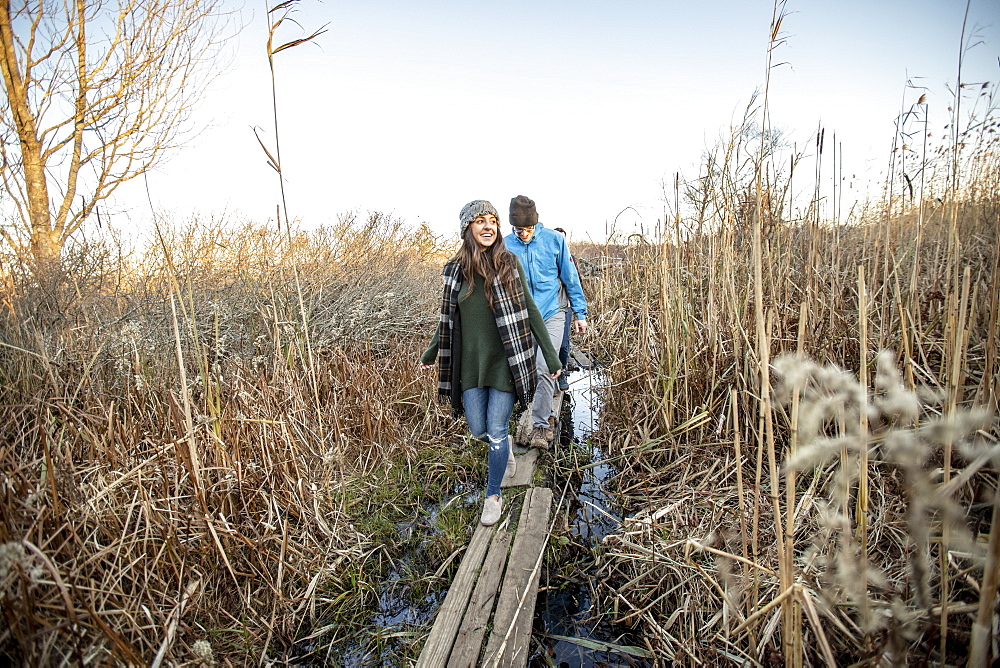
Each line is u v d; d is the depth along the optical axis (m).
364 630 2.12
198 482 2.08
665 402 3.29
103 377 3.07
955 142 2.62
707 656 1.73
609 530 2.77
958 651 1.39
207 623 1.98
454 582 2.24
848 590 1.32
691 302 3.57
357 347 4.95
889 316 3.08
